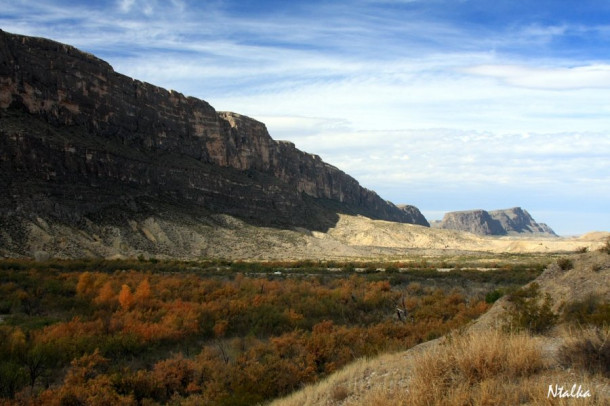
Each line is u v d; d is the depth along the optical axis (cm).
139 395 1834
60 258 6881
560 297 1705
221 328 2870
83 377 1906
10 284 3928
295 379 1831
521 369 945
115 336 2461
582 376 894
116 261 6969
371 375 1260
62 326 2619
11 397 1767
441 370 967
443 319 3070
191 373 1997
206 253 10225
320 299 3897
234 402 1636
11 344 2211
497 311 1814
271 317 3170
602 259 1842
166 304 3438
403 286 5134
